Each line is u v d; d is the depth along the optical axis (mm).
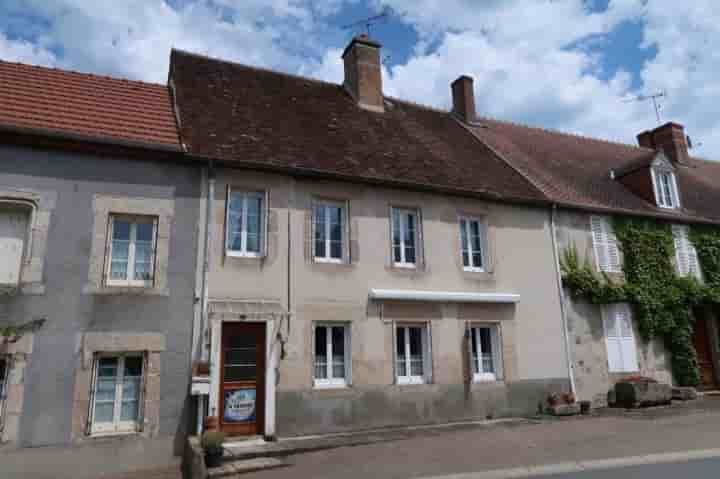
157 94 10977
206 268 9078
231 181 9664
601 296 13133
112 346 8234
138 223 9086
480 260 12117
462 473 6809
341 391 9781
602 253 13773
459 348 11180
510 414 11367
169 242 8984
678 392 13141
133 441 8086
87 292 8312
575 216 13625
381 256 10781
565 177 15102
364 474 6871
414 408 10383
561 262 13078
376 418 9984
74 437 7785
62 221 8422
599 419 10641
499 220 12414
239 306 9148
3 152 8328
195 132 9984
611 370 13008
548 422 10484
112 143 8805
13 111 8836
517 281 12219
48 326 7984
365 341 10219
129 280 8812
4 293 7875
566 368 12289
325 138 11742
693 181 18406
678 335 14078
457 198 11977
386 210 11062
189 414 8477
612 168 17156
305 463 7539
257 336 9367
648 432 9070
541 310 12367
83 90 10117
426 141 13805
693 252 15219
